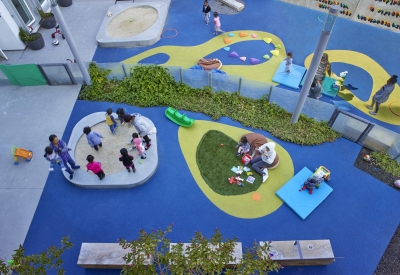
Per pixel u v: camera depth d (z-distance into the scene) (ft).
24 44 55.01
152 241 22.95
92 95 46.39
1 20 50.08
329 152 39.04
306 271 29.94
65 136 42.22
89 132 36.60
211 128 42.22
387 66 49.60
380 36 53.98
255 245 24.63
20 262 22.84
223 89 45.55
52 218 34.60
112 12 61.41
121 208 35.09
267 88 42.27
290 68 49.06
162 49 54.60
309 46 53.78
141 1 64.44
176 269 20.95
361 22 56.44
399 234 32.14
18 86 48.85
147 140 38.60
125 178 36.55
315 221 33.24
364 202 34.55
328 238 32.09
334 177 36.70
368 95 45.75
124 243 23.68
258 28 57.67
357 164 37.78
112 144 40.42
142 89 45.85
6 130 43.19
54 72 46.47
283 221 33.35
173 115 42.93
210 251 21.93
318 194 34.86
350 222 33.12
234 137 41.04
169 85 46.70
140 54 53.88
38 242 32.89
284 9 61.16
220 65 50.01
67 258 31.58
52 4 37.24
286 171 37.40
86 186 36.60
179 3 64.28
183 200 35.35
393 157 37.58
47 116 44.70
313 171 37.19
